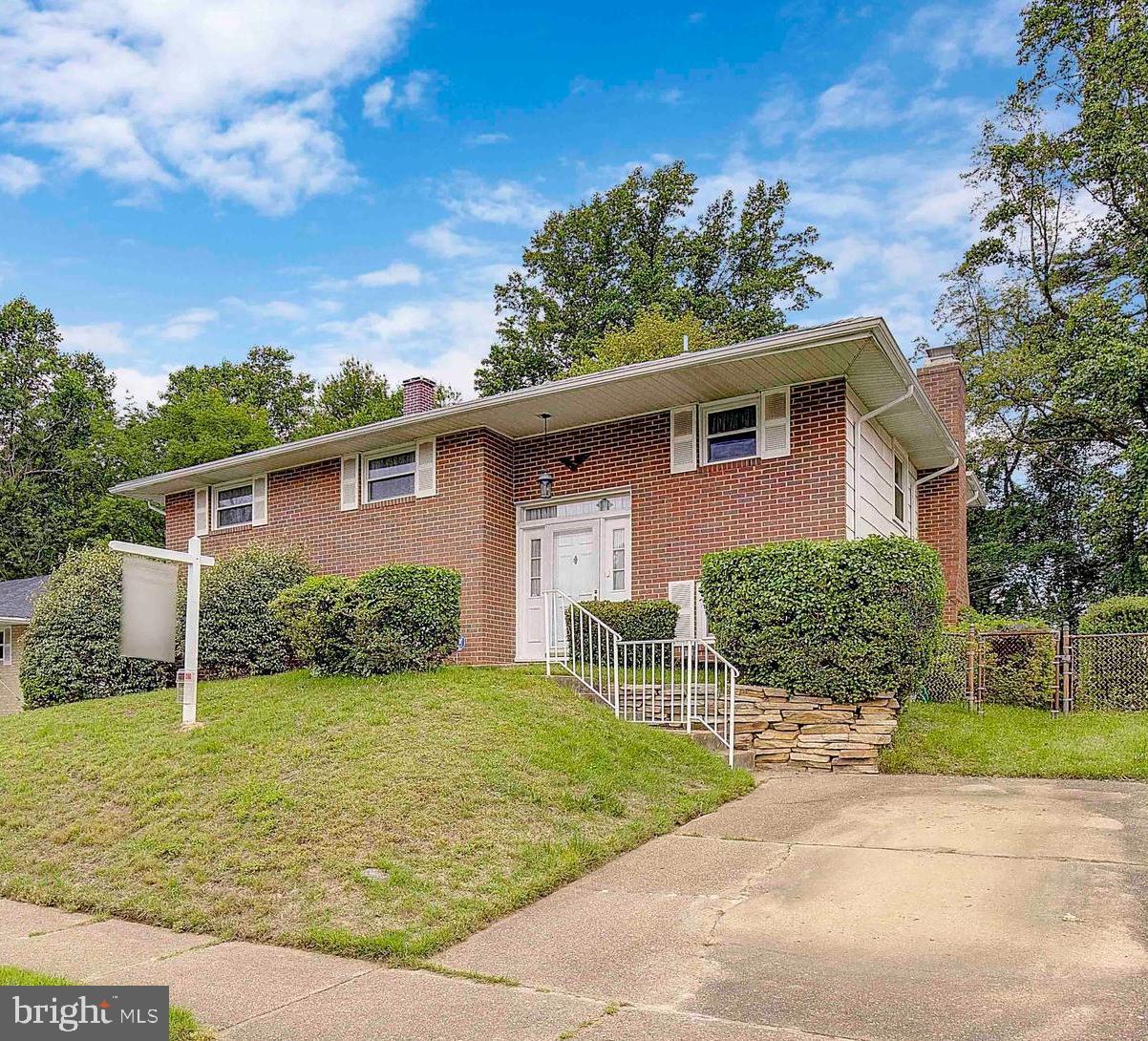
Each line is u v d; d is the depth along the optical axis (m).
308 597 11.51
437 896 5.84
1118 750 9.52
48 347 38.56
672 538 13.73
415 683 10.52
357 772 7.86
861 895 5.67
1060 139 24.73
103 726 10.34
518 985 4.57
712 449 13.56
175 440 34.81
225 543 18.47
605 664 12.58
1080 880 5.68
